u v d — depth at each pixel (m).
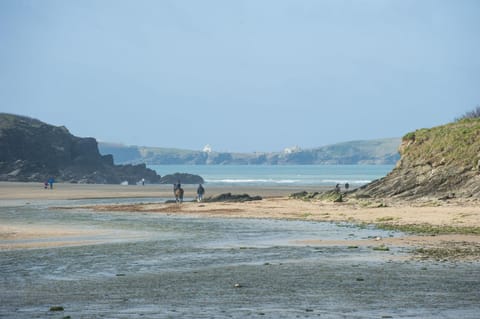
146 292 35.75
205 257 49.97
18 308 31.67
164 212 104.88
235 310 30.78
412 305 31.56
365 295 34.19
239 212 100.75
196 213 101.50
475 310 30.34
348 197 117.81
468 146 109.69
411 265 44.09
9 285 38.31
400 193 111.81
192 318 29.06
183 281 39.19
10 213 104.88
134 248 55.97
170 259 48.94
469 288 35.72
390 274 40.59
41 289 36.91
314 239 61.94
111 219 91.00
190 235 67.38
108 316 29.61
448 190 105.50
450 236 60.91
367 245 55.81
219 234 68.31
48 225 80.56
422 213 83.75
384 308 30.94
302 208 103.62
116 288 37.06
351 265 44.69
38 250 54.50
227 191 190.88
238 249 54.81
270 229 73.50
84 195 172.50
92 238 64.50
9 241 61.56
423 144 119.44
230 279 39.72
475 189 101.00
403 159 121.25
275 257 49.50
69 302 33.09
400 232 66.44
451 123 124.31
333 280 38.84
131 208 114.62
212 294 35.00
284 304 32.12
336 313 29.94
